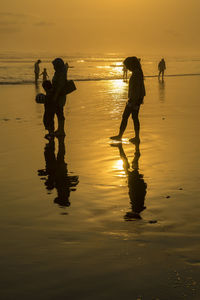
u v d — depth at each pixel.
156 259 3.70
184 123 12.87
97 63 89.00
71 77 43.91
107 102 19.55
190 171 7.06
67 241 4.15
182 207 5.20
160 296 3.07
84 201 5.49
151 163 7.70
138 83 9.98
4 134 10.96
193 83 33.94
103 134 11.14
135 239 4.18
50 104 10.69
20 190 6.03
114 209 5.15
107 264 3.61
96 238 4.22
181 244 4.04
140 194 5.78
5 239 4.22
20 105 18.22
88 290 3.17
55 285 3.25
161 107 17.36
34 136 10.70
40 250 3.93
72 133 11.34
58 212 5.06
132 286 3.22
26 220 4.79
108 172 7.07
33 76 44.53
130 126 12.52
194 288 3.17
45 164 7.69
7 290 3.18
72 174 6.95
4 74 47.44
